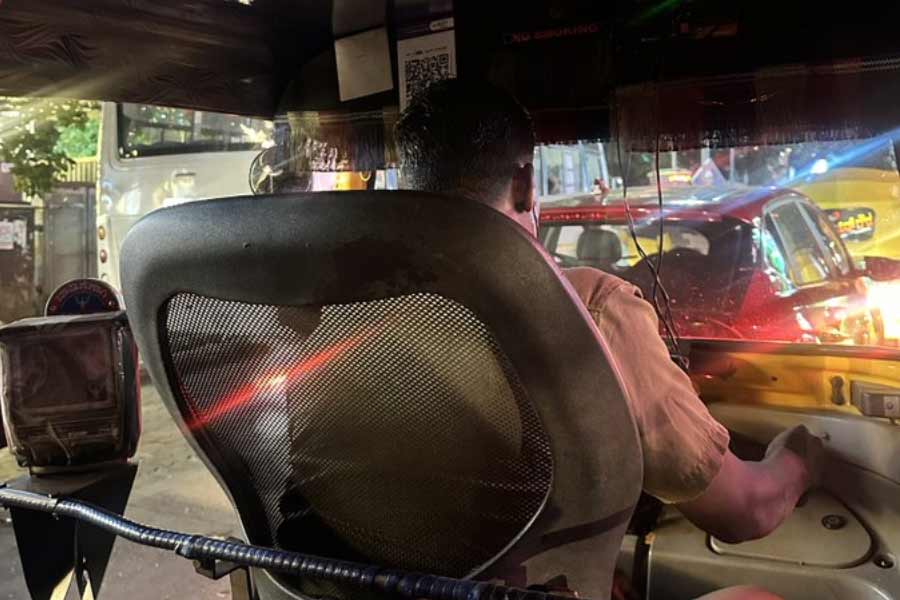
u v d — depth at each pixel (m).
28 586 1.71
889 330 2.97
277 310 0.98
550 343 0.88
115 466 1.84
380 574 1.03
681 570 1.54
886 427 1.64
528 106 2.16
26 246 10.08
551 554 1.00
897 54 1.72
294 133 2.48
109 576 3.60
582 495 0.96
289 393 1.07
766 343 1.91
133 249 1.03
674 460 1.15
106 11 1.83
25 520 1.69
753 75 1.87
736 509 1.24
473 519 1.06
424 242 0.86
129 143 7.65
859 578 1.43
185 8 2.05
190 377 1.12
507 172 1.18
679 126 1.98
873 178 4.10
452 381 0.96
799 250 3.76
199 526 4.16
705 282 3.47
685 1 1.93
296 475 1.15
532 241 0.88
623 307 1.16
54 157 6.83
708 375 1.95
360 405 1.03
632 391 1.13
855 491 1.66
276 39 2.37
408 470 1.06
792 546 1.54
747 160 4.91
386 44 2.30
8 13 1.64
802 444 1.54
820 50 1.79
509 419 0.96
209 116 7.29
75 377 1.75
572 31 2.08
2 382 1.74
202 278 0.98
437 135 1.17
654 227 3.75
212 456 1.18
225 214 0.94
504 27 2.17
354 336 0.97
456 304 0.89
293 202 0.91
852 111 1.77
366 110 2.38
